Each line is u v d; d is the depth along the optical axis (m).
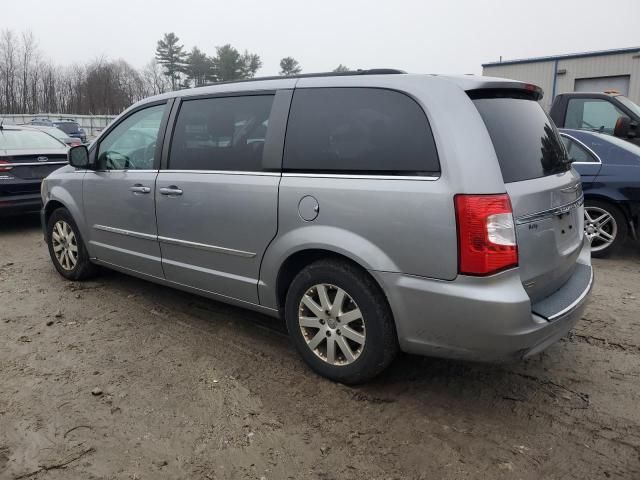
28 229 8.22
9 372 3.53
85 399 3.20
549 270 3.00
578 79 22.56
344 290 3.13
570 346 3.90
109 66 67.94
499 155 2.79
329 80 3.30
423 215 2.76
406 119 2.92
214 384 3.37
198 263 3.96
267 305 3.60
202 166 3.86
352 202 3.00
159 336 4.08
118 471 2.59
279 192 3.33
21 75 61.38
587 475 2.55
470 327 2.71
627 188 5.98
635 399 3.20
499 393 3.27
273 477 2.55
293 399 3.20
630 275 5.63
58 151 8.20
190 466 2.63
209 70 63.38
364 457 2.69
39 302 4.82
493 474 2.56
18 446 2.77
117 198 4.51
